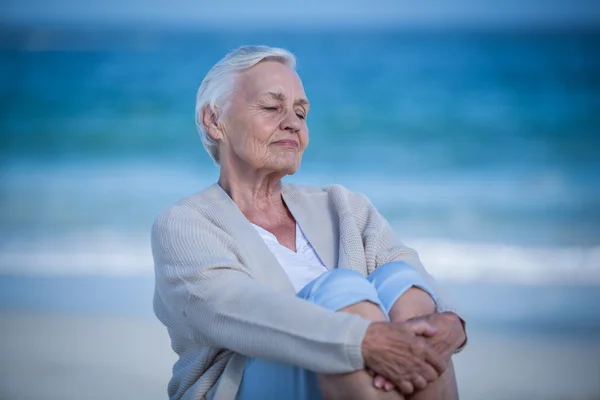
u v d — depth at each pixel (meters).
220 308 2.93
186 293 3.04
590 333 7.27
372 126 23.81
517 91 28.95
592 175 16.94
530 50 40.81
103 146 20.91
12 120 24.58
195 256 3.11
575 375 6.06
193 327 3.12
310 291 3.03
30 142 21.56
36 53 38.25
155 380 5.97
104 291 8.85
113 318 7.75
